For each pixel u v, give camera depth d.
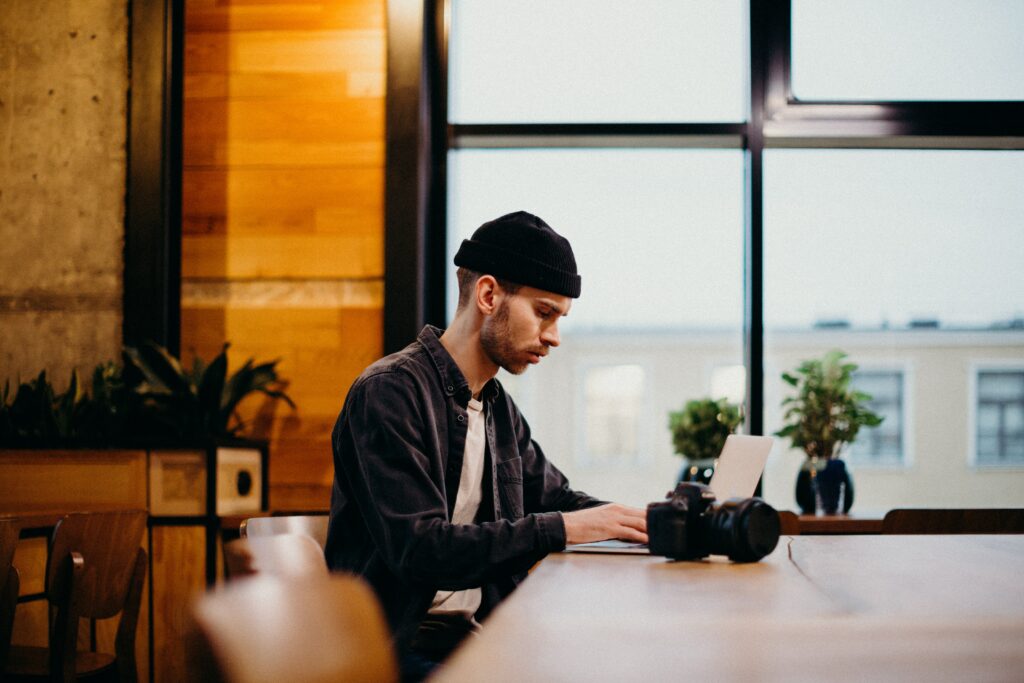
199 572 2.75
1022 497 4.51
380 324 3.20
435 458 1.57
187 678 0.56
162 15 3.25
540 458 1.88
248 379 3.01
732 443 1.57
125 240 3.27
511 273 1.59
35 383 3.05
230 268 3.25
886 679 0.61
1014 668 0.65
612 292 3.45
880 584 1.08
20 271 3.30
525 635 0.76
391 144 3.19
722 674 0.63
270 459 3.18
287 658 0.60
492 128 3.44
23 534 2.40
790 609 0.90
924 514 2.38
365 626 0.67
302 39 3.28
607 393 7.79
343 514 1.60
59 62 3.33
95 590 2.04
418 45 3.20
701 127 3.40
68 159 3.31
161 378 2.95
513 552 1.38
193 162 3.29
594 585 1.07
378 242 3.21
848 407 3.12
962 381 6.91
